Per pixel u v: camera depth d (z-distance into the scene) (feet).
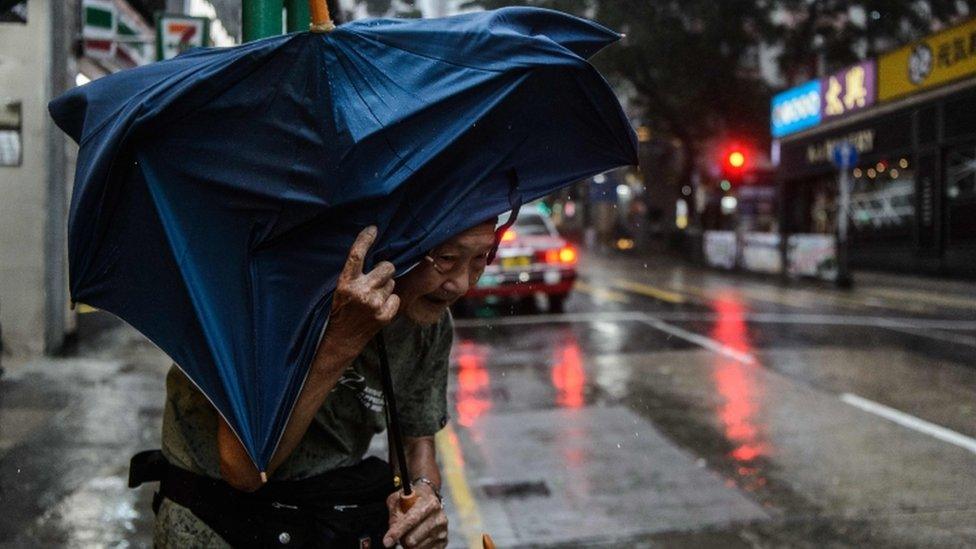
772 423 24.63
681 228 138.00
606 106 6.24
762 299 62.80
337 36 5.69
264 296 5.76
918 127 85.97
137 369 31.53
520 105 6.07
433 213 5.78
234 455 5.99
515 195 6.15
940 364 34.24
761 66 129.70
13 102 32.96
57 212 34.40
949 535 15.80
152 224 5.80
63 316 35.53
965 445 22.04
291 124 5.62
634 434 23.48
